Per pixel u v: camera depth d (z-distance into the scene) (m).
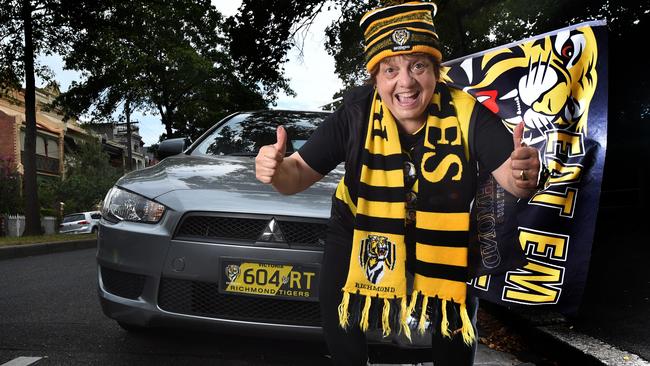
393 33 1.38
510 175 1.37
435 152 1.45
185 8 20.80
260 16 10.15
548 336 3.05
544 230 1.49
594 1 8.43
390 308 1.58
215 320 2.38
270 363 2.58
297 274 2.34
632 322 3.27
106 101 21.47
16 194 22.83
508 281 1.51
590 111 1.50
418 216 1.45
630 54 8.61
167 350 2.74
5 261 8.03
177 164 3.16
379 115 1.51
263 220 2.41
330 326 1.60
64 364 2.53
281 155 1.47
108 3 14.03
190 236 2.42
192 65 22.33
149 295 2.44
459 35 9.74
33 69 13.74
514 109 1.50
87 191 29.64
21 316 3.61
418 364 2.53
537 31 9.32
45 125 32.78
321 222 2.37
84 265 7.29
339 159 1.63
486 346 3.21
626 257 5.72
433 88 1.43
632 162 9.80
